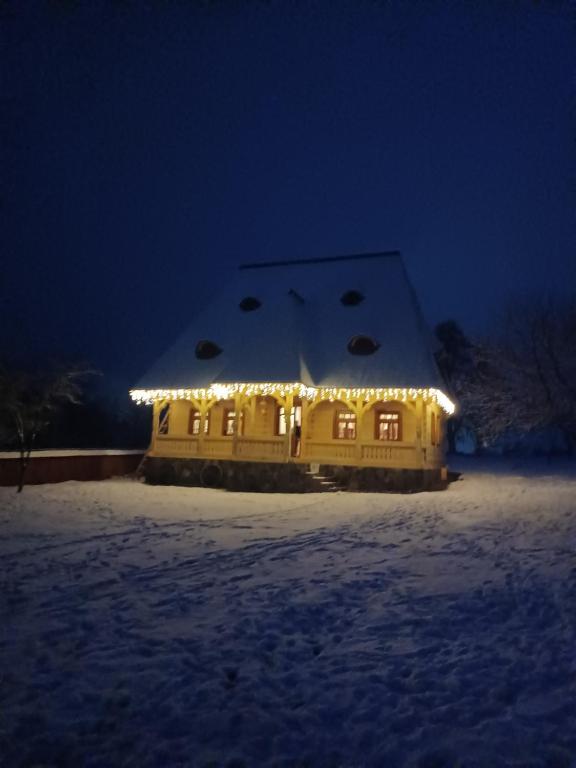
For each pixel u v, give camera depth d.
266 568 8.91
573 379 17.88
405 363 22.25
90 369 20.84
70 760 3.80
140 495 18.89
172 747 3.95
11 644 5.78
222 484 22.31
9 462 20.33
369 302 25.73
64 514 14.18
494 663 5.25
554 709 4.37
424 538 11.16
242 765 3.75
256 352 23.17
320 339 24.52
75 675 5.07
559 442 42.53
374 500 17.59
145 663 5.32
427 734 4.06
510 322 20.22
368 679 4.98
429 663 5.29
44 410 20.19
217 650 5.65
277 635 6.05
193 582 8.09
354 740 4.03
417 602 7.14
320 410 24.36
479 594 7.42
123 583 8.05
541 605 6.88
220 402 25.73
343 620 6.55
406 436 23.28
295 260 29.67
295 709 4.49
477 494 18.81
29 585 7.89
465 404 24.89
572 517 12.91
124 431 47.97
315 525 12.94
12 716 4.34
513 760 3.71
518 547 10.08
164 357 26.31
